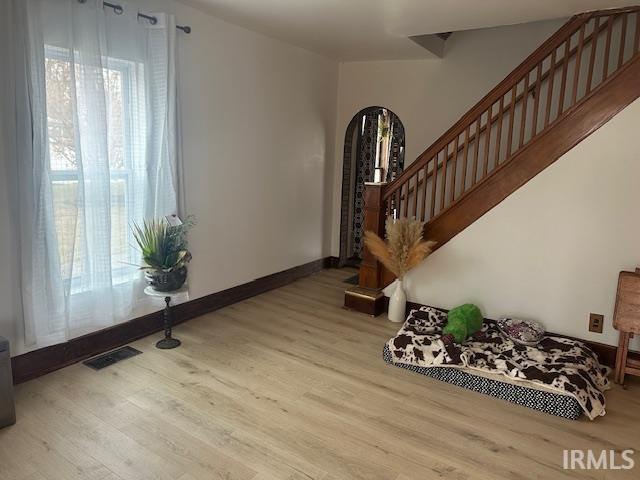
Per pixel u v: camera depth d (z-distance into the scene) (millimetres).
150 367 3006
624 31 3150
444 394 2828
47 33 2520
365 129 5727
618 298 2914
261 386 2826
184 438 2289
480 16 3404
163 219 3201
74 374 2871
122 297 3150
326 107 5297
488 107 3496
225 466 2102
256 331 3680
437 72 4879
